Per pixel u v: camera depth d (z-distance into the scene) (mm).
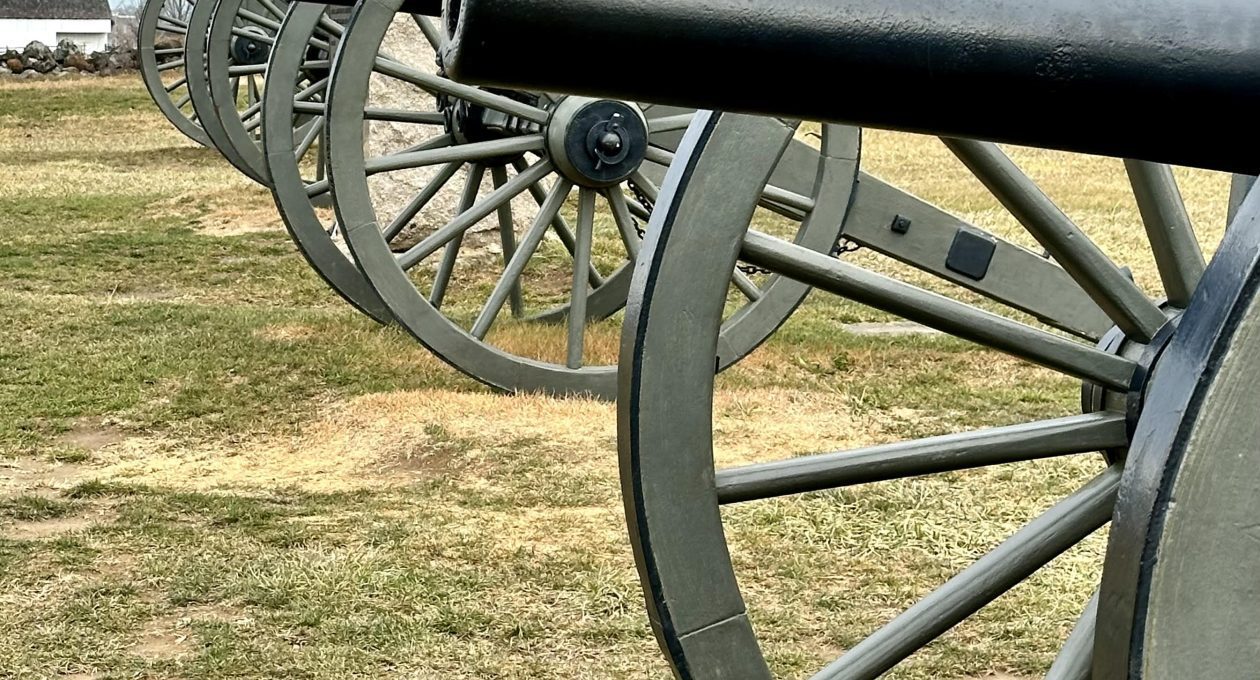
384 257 5562
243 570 4125
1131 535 1498
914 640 2422
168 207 12047
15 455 5434
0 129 17859
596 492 4770
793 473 2467
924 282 8695
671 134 5895
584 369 5859
